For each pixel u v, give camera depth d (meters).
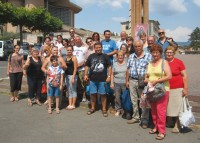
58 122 5.05
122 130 4.58
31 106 6.29
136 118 4.95
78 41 6.15
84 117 5.37
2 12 29.23
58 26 34.53
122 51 5.26
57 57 5.79
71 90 5.95
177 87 4.36
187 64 16.70
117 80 5.28
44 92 6.47
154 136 4.30
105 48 5.99
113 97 5.95
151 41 4.84
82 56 6.13
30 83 6.39
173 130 4.45
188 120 4.32
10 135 4.37
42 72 6.43
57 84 5.69
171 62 4.41
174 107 4.37
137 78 4.79
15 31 43.66
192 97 6.17
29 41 36.25
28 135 4.37
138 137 4.26
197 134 4.38
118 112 5.45
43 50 6.78
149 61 4.71
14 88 6.79
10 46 20.64
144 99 4.27
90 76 5.49
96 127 4.75
